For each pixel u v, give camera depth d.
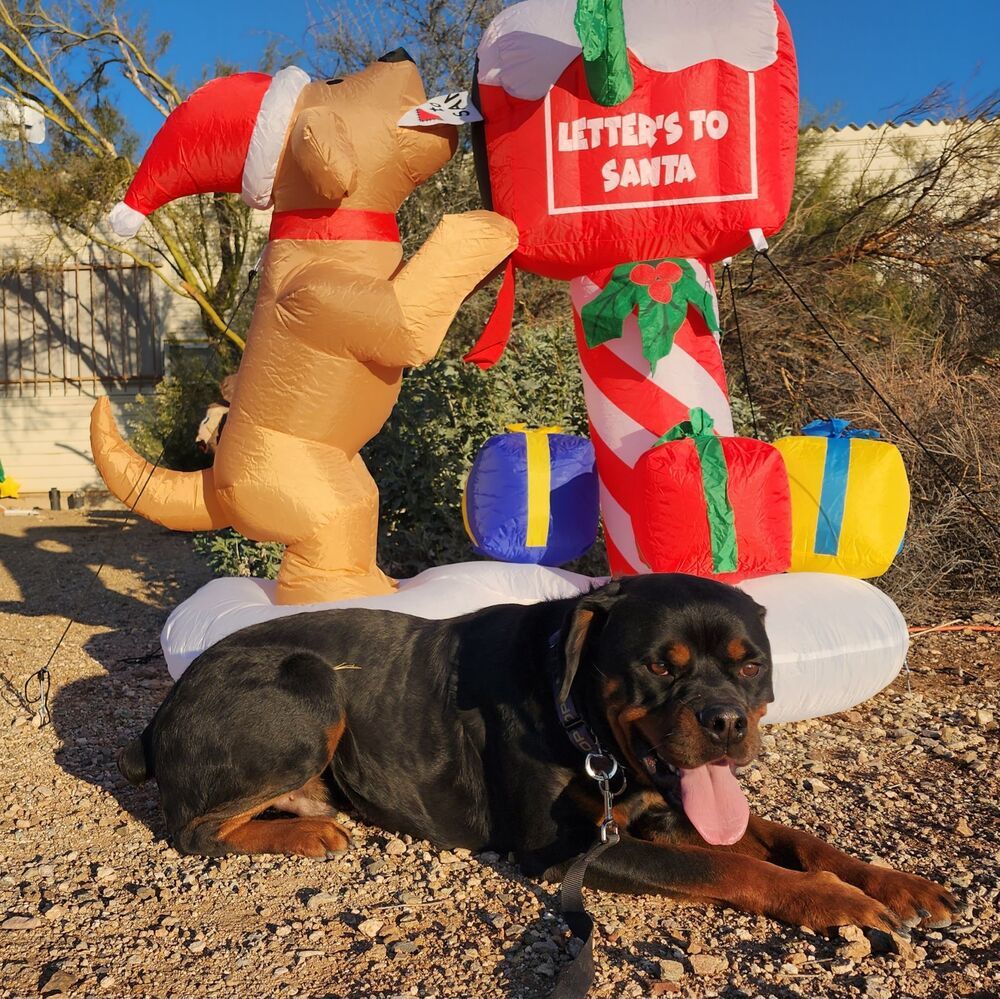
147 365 6.86
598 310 1.78
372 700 1.37
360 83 1.79
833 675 1.68
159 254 6.24
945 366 3.34
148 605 3.15
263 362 1.75
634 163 1.75
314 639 1.42
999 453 2.79
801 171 4.65
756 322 3.79
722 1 1.69
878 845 1.34
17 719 1.95
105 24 5.45
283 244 1.77
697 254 1.83
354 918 1.16
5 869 1.31
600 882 1.18
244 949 1.09
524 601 1.77
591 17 1.58
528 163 1.78
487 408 2.71
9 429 7.00
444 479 2.61
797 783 1.58
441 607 1.73
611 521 1.87
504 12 1.77
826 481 1.76
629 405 1.82
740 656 1.17
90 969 1.05
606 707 1.20
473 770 1.31
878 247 4.32
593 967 1.01
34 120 5.55
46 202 5.34
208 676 1.37
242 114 1.73
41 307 6.95
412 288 1.69
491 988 1.01
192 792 1.34
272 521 1.79
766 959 1.05
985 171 4.32
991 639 2.43
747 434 2.85
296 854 1.32
